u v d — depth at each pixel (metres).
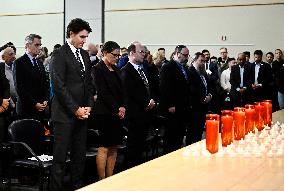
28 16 12.29
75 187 3.67
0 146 3.88
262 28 9.66
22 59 4.82
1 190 4.21
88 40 11.58
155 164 1.96
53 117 3.54
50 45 12.05
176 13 10.52
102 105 4.18
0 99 4.27
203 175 1.76
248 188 1.58
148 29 10.87
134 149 4.66
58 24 11.92
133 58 4.62
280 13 9.49
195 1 10.29
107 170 4.37
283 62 8.96
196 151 2.19
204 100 5.98
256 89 7.83
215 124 2.19
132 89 4.56
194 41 10.36
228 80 8.45
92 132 4.53
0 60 6.00
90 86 3.74
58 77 3.49
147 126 4.73
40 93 4.89
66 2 11.77
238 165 1.96
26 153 3.81
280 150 2.22
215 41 10.12
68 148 3.56
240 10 9.84
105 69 4.20
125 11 11.09
